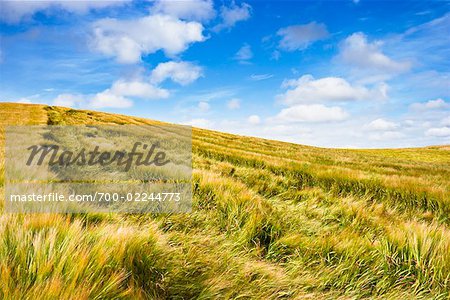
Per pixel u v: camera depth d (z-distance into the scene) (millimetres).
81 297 2033
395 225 4965
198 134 49250
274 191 7594
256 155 15570
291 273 3584
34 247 2477
